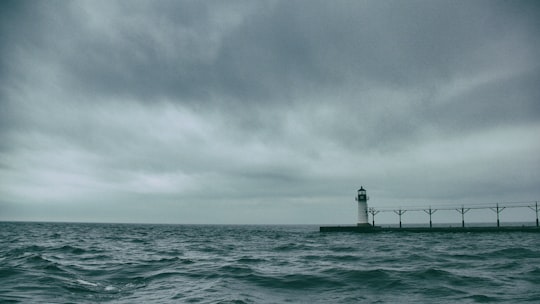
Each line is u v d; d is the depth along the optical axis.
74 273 20.20
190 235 88.06
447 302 13.33
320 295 14.91
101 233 95.88
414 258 27.38
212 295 14.56
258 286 16.64
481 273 19.22
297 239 66.25
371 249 38.16
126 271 21.36
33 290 15.27
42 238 63.84
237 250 38.38
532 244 43.06
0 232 92.56
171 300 13.81
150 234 92.12
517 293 14.50
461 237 65.56
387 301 13.72
